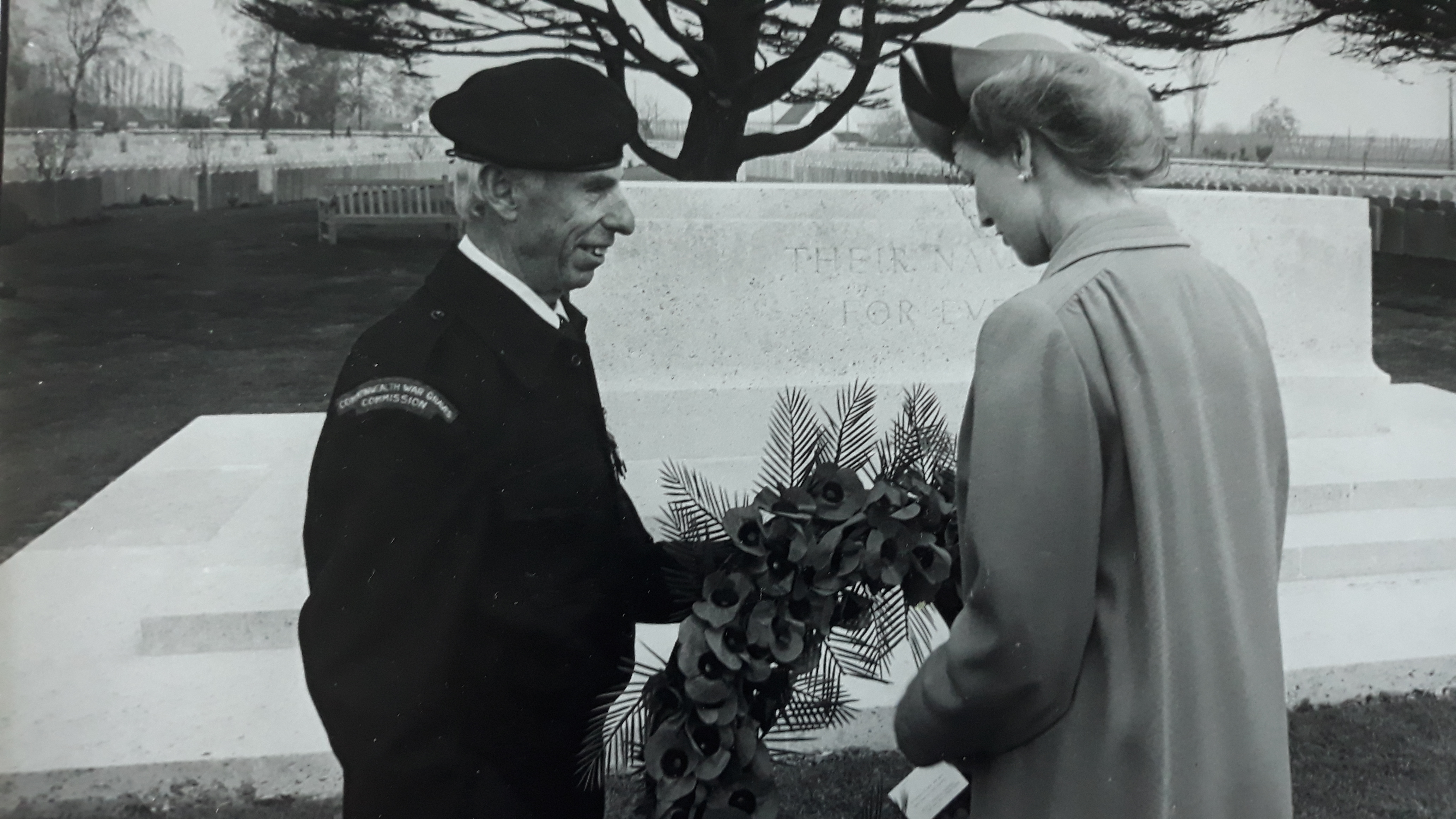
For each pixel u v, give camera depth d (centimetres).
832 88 621
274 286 887
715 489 357
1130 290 110
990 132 118
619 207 144
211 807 247
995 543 107
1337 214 474
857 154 634
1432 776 268
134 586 338
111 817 243
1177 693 107
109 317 808
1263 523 112
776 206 408
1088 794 111
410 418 127
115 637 304
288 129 1005
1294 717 296
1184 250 117
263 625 300
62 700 269
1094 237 113
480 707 133
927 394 207
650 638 299
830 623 147
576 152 138
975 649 110
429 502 126
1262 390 114
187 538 378
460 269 141
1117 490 109
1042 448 106
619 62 583
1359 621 334
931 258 423
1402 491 413
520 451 134
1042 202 118
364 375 131
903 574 145
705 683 141
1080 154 112
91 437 607
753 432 404
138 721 261
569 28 628
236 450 479
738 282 407
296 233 1021
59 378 696
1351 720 295
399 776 121
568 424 141
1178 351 109
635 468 390
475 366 135
